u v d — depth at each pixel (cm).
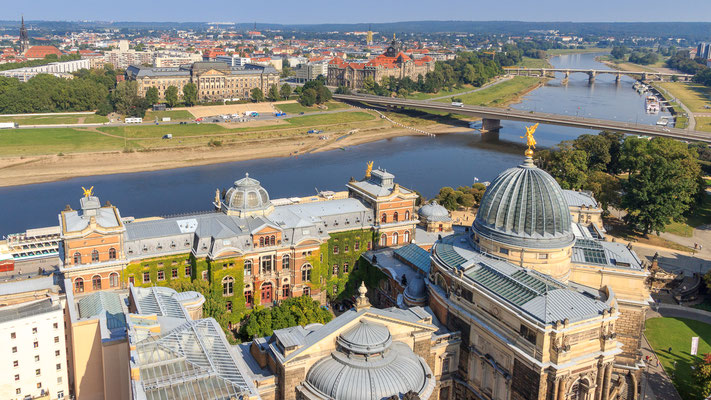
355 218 16325
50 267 17412
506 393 10119
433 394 11044
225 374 8406
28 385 11331
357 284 16412
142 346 8488
